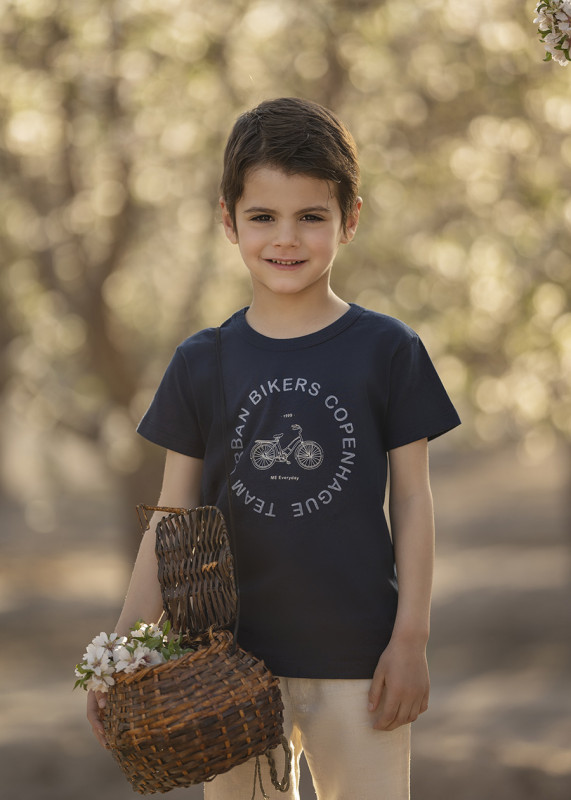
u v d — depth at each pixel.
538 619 13.94
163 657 2.20
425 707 2.32
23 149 8.88
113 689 2.19
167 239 9.59
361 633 2.31
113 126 8.34
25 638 14.15
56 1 7.90
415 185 8.02
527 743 7.72
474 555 20.53
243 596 2.35
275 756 2.38
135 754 2.14
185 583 2.34
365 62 7.88
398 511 2.41
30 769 7.48
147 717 2.12
